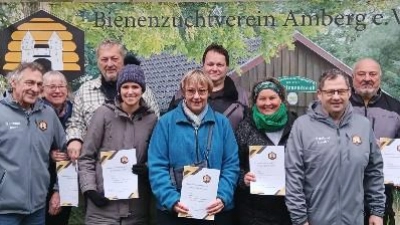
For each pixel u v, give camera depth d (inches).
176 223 166.1
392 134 185.5
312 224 161.2
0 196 164.6
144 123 173.9
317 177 159.5
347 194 157.9
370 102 188.7
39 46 212.4
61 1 211.6
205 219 162.9
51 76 191.3
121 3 209.9
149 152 167.5
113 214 172.2
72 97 209.0
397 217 201.0
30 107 170.6
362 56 205.0
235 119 183.5
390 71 203.8
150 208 183.0
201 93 164.4
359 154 158.7
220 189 163.9
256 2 207.8
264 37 208.1
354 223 158.6
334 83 158.7
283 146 166.2
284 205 168.6
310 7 206.5
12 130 165.2
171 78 210.2
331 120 160.9
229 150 167.8
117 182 171.3
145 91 191.5
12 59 212.8
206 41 209.5
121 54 190.2
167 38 209.9
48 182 174.2
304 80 207.2
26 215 168.6
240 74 209.0
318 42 206.5
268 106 167.6
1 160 165.2
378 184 164.4
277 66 207.9
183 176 163.2
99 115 173.3
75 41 211.5
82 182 171.3
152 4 209.5
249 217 169.0
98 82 191.2
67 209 198.7
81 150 175.8
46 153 172.4
